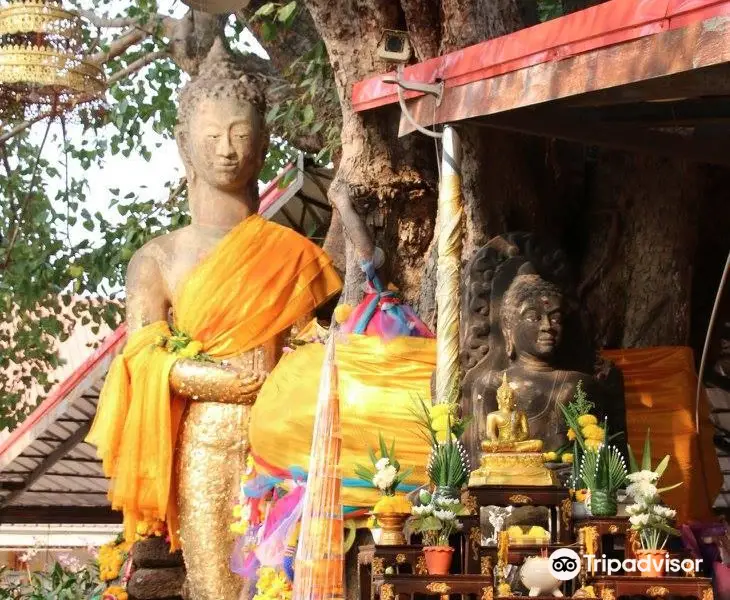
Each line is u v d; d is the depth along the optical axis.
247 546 9.56
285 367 9.28
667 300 9.98
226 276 10.24
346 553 8.41
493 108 7.41
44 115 12.89
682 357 9.46
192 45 13.06
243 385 9.95
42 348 15.77
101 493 18.70
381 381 8.63
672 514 6.86
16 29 11.46
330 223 12.27
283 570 8.82
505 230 9.70
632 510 6.84
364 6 9.70
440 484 7.13
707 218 10.55
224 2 9.94
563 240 10.38
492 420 7.18
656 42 6.41
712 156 8.45
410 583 6.62
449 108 7.77
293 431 8.88
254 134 10.56
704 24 6.18
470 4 9.30
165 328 10.34
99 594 11.66
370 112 9.70
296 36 12.07
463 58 7.69
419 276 9.99
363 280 9.64
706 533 8.52
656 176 10.07
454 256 8.08
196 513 9.99
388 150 9.77
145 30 13.26
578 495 7.36
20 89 12.30
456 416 8.03
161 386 9.99
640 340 10.01
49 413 14.70
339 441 8.36
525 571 6.66
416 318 9.18
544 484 6.97
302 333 9.92
